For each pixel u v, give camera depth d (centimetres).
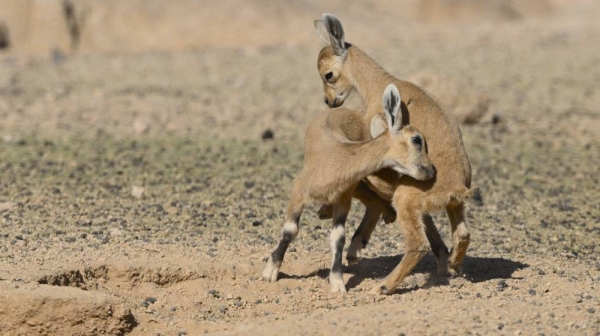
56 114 3441
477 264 1781
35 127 3189
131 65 4662
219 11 5456
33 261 1655
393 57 4634
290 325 1390
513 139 3088
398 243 1920
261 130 3198
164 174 2528
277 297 1605
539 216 2189
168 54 5000
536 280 1672
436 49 4925
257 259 1755
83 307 1450
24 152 2772
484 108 3278
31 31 5394
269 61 4691
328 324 1385
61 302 1449
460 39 5362
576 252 1892
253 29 5400
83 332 1456
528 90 3925
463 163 1566
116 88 4012
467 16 6669
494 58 4659
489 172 2642
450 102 3244
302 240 1919
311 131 1642
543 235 2028
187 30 5384
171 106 3616
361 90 1839
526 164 2742
